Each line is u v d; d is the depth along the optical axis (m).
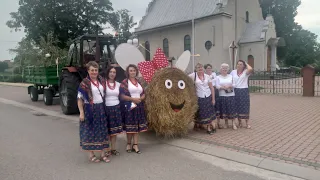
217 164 4.26
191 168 4.13
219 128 6.41
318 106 9.15
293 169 3.87
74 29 31.61
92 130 4.38
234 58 21.23
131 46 5.96
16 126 7.45
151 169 4.14
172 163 4.37
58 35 30.34
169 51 26.05
